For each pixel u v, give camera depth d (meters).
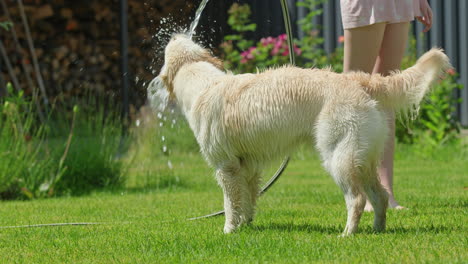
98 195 9.61
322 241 5.22
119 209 7.98
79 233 6.14
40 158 10.03
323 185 10.00
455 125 14.47
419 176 10.73
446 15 15.51
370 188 5.76
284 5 7.19
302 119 5.46
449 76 14.33
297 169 12.47
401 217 6.57
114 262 4.72
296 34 15.94
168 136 12.95
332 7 15.80
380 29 7.07
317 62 15.41
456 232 5.51
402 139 14.51
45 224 6.89
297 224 6.31
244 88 5.68
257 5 15.77
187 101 6.00
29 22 13.78
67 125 10.57
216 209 7.81
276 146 5.61
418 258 4.47
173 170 11.62
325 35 15.90
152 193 9.77
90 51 14.23
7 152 9.53
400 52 7.34
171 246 5.22
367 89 5.44
